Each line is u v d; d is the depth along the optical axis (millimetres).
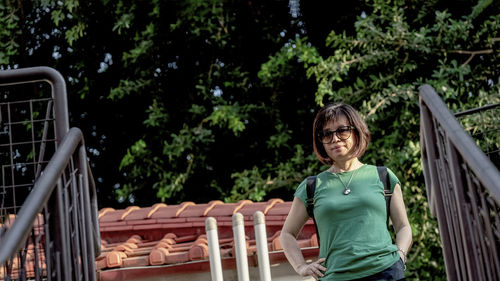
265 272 4707
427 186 4090
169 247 5711
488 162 2521
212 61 12602
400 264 2955
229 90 12734
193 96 12516
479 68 10703
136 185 12617
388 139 10328
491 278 2791
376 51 10625
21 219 2750
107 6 12539
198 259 5332
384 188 3066
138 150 11961
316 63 11688
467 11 11422
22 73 3814
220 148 12648
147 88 12625
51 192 3104
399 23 10500
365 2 11406
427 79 10922
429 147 3586
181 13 11945
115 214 6727
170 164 12320
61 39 13039
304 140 12523
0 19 11977
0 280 3445
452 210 3330
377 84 10953
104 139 13359
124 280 5457
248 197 11438
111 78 13102
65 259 3195
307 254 5348
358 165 3156
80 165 3738
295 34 12922
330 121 3107
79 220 3631
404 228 3082
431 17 11344
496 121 8664
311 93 12516
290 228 3178
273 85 12156
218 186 12266
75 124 13266
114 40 12969
